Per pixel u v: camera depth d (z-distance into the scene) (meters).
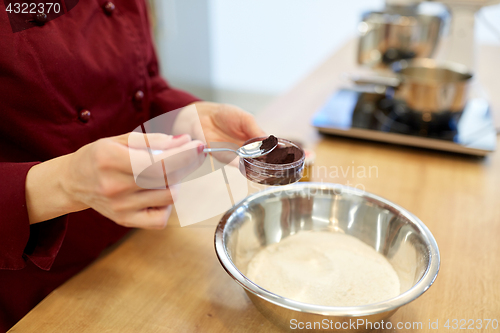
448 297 0.53
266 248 0.58
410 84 0.88
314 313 0.41
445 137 0.86
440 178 0.78
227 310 0.52
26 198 0.46
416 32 1.07
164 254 0.60
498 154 0.86
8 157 0.57
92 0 0.61
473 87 1.03
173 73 2.49
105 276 0.56
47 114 0.56
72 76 0.58
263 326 0.50
